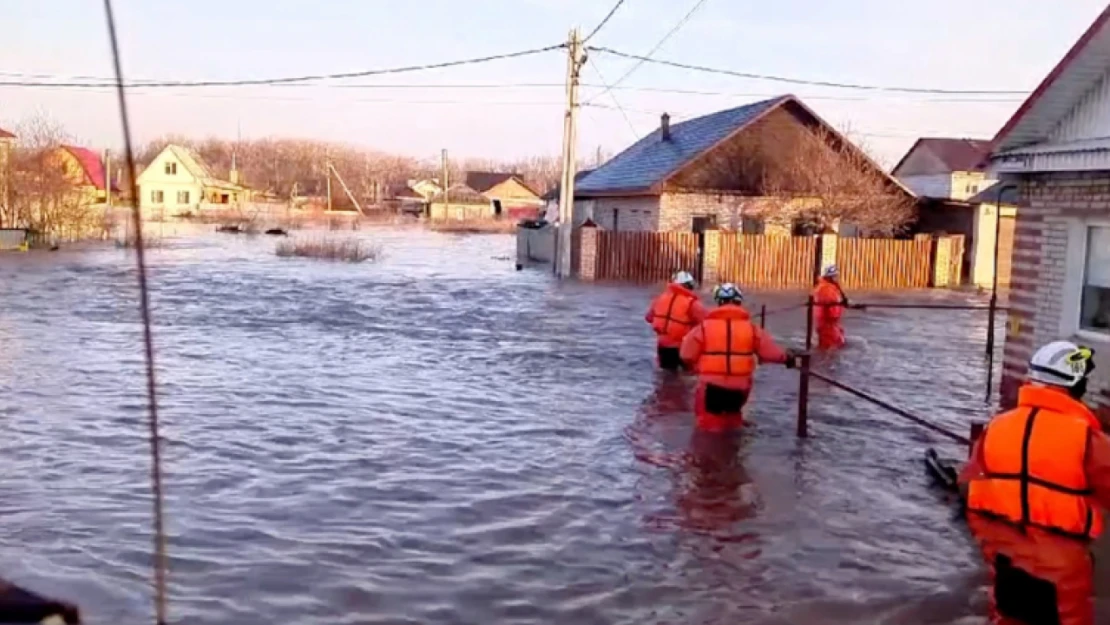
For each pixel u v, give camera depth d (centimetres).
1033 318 940
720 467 800
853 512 688
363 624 488
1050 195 920
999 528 485
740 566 580
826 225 3259
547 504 693
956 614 513
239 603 507
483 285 2658
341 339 1571
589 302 2241
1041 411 475
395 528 634
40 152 4162
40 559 558
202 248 4116
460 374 1252
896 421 996
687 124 3950
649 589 543
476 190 10462
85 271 2780
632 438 900
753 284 3033
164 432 876
